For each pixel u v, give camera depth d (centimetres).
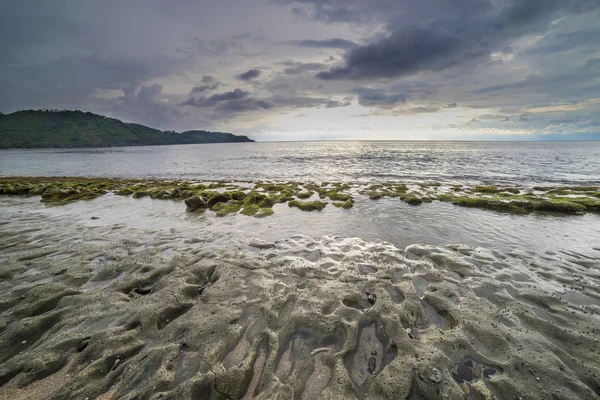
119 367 476
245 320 605
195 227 1335
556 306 645
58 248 1027
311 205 1720
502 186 2544
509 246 1048
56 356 496
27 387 439
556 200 1691
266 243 1093
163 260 916
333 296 694
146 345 534
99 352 504
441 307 652
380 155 7200
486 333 552
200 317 608
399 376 448
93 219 1495
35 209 1758
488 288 733
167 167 5225
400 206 1736
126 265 871
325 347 529
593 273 818
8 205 1881
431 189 2378
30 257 939
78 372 464
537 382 440
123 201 2030
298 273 830
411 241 1114
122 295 700
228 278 789
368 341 545
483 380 450
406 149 10762
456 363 486
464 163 4803
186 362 488
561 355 495
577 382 437
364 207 1723
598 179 2945
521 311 623
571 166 4169
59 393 427
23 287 720
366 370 477
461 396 416
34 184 2766
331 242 1109
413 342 531
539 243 1080
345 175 3562
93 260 917
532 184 2698
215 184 2908
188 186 2612
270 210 1630
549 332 555
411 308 644
